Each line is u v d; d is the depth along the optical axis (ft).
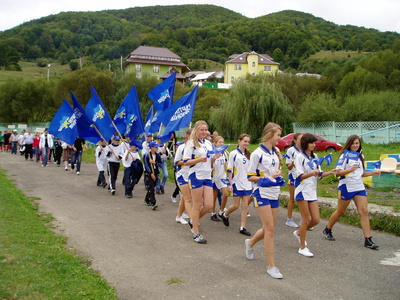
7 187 35.83
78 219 25.41
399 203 26.86
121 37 530.27
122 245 19.79
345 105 104.12
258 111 95.04
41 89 161.48
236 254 18.51
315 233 22.49
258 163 16.22
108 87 138.62
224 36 539.70
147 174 28.96
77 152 49.96
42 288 13.38
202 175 20.71
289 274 15.87
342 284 14.85
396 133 80.89
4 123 163.12
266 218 15.83
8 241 18.49
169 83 34.73
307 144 18.62
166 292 13.97
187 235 21.89
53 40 467.93
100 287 14.14
